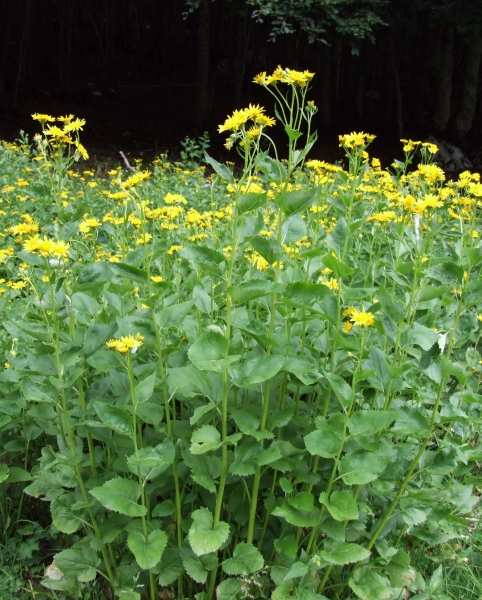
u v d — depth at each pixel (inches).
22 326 53.9
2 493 62.6
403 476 56.9
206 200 143.4
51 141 57.9
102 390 57.5
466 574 58.3
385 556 54.5
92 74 386.9
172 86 382.0
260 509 57.2
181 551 52.6
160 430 52.8
